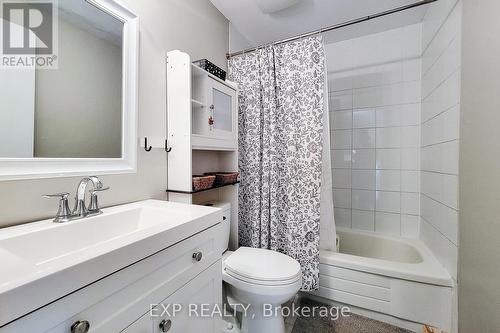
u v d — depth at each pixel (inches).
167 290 25.8
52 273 15.8
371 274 56.6
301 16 70.0
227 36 75.9
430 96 66.9
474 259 41.2
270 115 65.7
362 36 84.1
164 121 50.5
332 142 89.8
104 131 39.1
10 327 13.8
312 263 60.2
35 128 30.9
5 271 16.1
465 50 45.4
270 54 66.4
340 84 88.3
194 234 30.3
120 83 41.3
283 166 66.0
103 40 38.7
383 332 52.8
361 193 85.9
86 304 17.9
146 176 46.4
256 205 68.4
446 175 54.8
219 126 59.6
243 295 47.6
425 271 53.1
